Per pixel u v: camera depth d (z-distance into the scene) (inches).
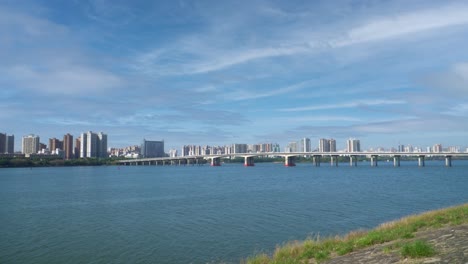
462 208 1349.7
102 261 1315.2
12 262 1321.4
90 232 1788.9
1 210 2576.3
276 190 3826.3
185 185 4739.2
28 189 4333.2
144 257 1347.2
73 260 1333.7
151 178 6505.9
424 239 784.9
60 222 2079.2
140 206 2704.2
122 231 1797.5
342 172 7721.5
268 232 1705.2
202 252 1385.3
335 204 2623.0
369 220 1966.0
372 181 4906.5
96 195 3570.4
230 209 2456.9
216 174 7780.5
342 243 963.3
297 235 1631.4
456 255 576.4
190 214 2274.9
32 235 1739.7
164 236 1663.4
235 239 1574.8
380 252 733.9
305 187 4131.4
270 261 922.1
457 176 5787.4
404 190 3597.4
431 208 2379.4
